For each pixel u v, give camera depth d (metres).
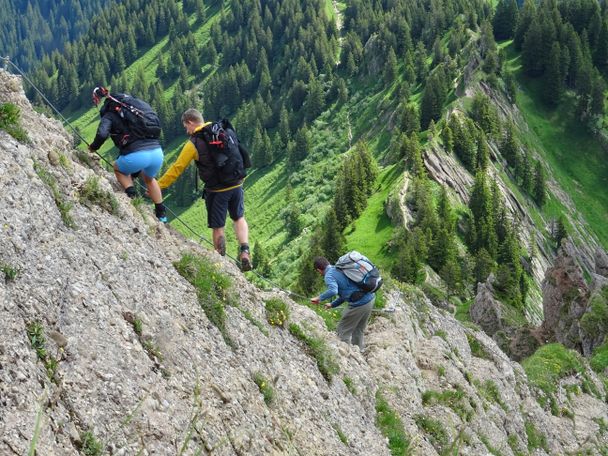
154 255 10.04
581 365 28.55
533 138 199.88
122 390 7.24
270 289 14.98
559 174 193.62
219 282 10.98
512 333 49.09
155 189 11.62
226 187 12.30
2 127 8.87
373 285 14.75
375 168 168.75
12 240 7.49
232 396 8.96
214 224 12.45
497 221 146.88
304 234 180.12
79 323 7.50
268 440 9.06
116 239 9.42
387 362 15.58
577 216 182.00
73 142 10.96
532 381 24.64
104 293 8.19
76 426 6.56
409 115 193.75
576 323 42.69
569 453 21.84
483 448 15.75
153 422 7.25
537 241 162.38
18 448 5.81
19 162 8.52
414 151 155.75
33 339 6.78
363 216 150.88
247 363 10.12
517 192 172.62
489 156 174.50
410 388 15.34
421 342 18.77
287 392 10.61
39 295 7.29
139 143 10.92
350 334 15.14
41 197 8.42
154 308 8.92
